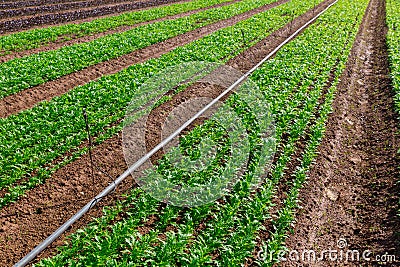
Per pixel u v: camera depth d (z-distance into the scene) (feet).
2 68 58.59
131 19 99.45
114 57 66.90
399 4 140.67
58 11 106.73
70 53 66.90
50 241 27.43
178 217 29.73
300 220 30.35
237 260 24.86
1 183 33.17
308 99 48.03
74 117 43.91
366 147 41.96
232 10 113.39
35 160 36.58
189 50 67.67
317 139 40.06
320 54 66.90
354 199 33.76
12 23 87.76
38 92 53.21
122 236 26.43
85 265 24.38
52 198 32.35
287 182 33.99
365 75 64.54
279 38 80.64
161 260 24.91
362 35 89.66
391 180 34.55
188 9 116.37
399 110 45.98
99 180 34.71
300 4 128.26
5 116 46.75
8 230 28.94
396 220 29.66
